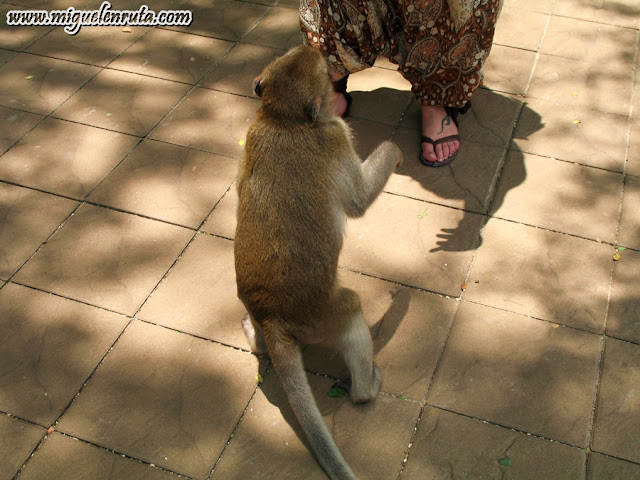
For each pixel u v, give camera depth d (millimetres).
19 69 2262
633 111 2055
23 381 1491
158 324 1584
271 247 1296
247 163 1333
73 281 1668
